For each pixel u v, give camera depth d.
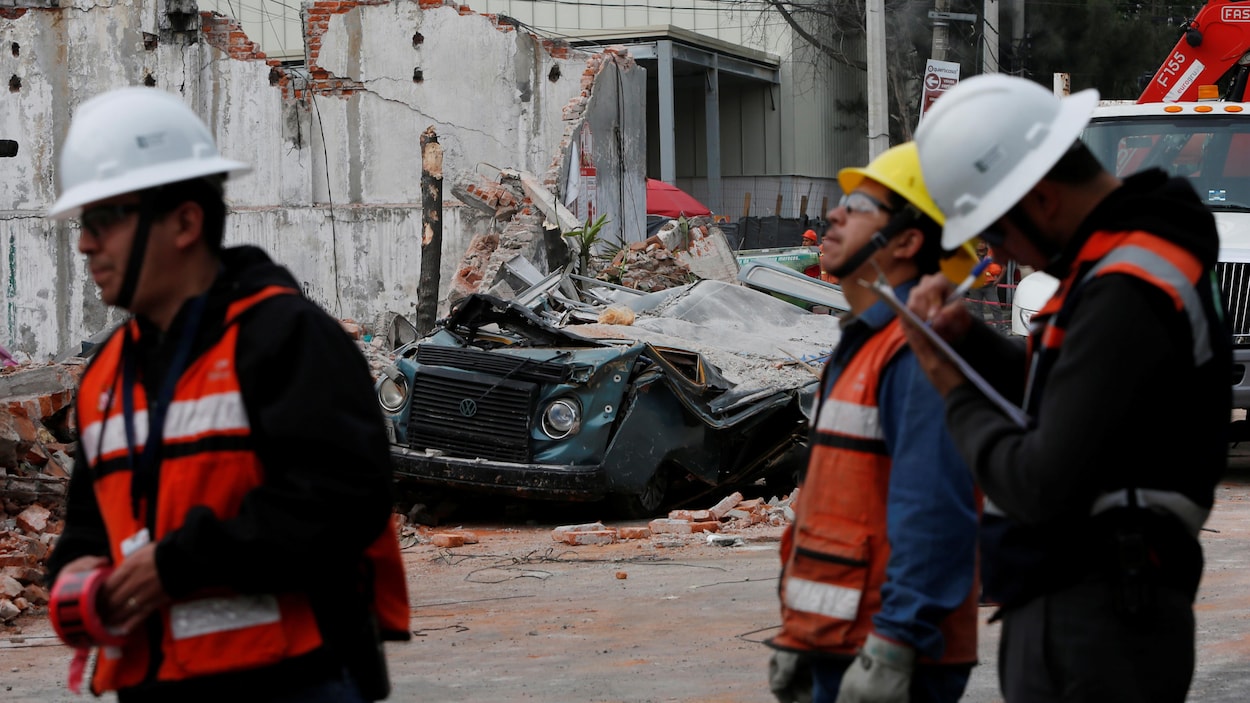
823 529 2.81
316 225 22.77
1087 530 2.33
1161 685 2.34
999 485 2.28
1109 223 2.35
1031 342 2.48
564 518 10.19
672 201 28.48
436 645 6.05
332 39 22.81
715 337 11.95
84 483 2.68
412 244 22.41
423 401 9.57
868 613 2.77
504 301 9.87
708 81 39.25
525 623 6.48
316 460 2.37
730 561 8.10
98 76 22.89
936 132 2.50
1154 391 2.21
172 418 2.42
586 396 9.31
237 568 2.33
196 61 22.81
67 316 22.86
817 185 44.22
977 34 38.91
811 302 15.04
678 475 10.36
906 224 2.78
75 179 2.46
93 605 2.37
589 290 13.62
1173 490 2.30
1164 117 12.24
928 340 2.42
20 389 9.62
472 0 43.19
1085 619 2.33
